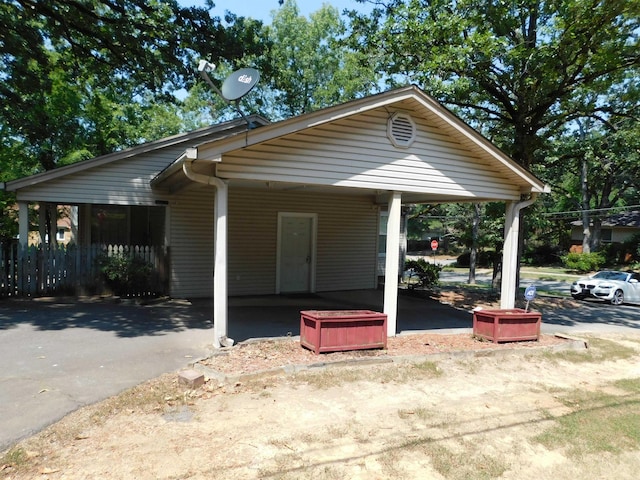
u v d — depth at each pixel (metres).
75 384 4.90
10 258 10.04
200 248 11.48
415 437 3.99
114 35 11.75
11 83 13.16
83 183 10.52
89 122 17.92
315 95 29.66
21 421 3.94
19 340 6.65
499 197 8.60
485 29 11.25
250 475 3.23
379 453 3.66
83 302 9.96
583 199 31.73
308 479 3.21
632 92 11.84
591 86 11.62
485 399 5.12
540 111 12.47
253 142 6.05
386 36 12.06
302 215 12.77
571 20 10.02
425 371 5.96
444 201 10.54
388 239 7.73
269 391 4.93
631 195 35.75
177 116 31.06
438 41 11.41
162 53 12.39
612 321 11.67
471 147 8.02
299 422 4.19
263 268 12.28
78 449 3.51
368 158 7.18
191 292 11.39
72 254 10.46
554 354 7.33
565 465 3.65
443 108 7.37
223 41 12.20
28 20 11.78
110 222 13.16
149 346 6.54
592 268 30.47
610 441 4.12
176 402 4.51
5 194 14.99
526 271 31.80
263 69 14.09
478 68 11.59
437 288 17.44
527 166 12.83
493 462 3.62
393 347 6.87
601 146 14.84
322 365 5.72
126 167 10.83
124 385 4.93
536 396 5.32
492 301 13.52
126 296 10.71
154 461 3.37
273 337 7.18
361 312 6.80
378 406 4.70
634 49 10.34
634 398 5.36
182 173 7.93
